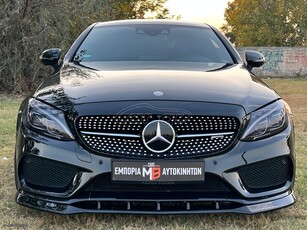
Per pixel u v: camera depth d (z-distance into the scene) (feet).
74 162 9.60
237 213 9.91
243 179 9.82
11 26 43.19
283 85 67.82
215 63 13.37
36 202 9.99
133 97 9.94
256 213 9.86
